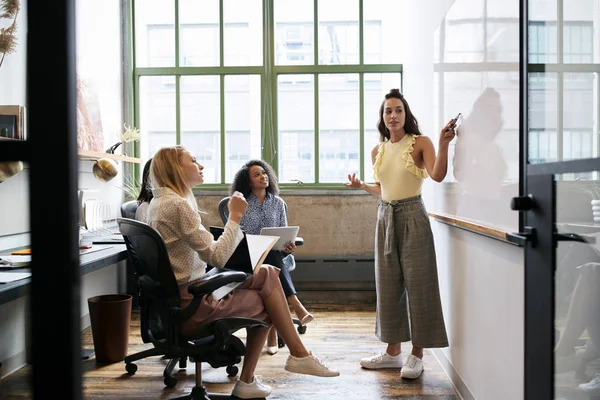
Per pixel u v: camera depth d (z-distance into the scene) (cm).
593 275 134
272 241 243
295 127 527
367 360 318
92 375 305
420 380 297
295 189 520
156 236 213
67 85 72
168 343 220
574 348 137
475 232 236
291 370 255
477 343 240
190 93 529
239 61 525
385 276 304
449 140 275
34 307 71
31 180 71
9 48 253
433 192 340
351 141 526
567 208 133
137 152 522
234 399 261
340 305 502
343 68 521
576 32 141
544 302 138
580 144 138
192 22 523
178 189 242
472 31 237
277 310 252
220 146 528
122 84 512
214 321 224
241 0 521
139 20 524
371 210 517
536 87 162
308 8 520
